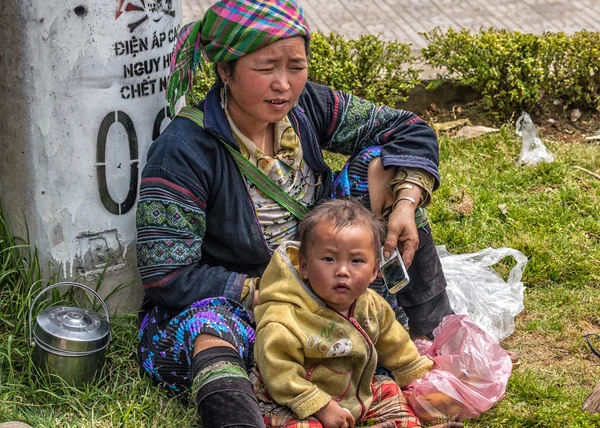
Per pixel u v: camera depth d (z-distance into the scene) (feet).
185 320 10.82
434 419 11.08
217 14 10.75
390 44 20.66
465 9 27.58
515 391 11.78
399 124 12.39
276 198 11.55
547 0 28.43
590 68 20.67
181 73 11.40
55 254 12.08
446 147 19.27
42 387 11.03
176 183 10.94
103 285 12.41
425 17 26.86
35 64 11.25
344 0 28.30
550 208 16.84
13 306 12.28
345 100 12.50
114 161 12.00
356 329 10.49
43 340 10.86
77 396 10.89
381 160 11.88
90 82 11.48
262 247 11.53
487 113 21.13
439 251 15.19
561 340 13.29
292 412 10.23
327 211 10.28
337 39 21.17
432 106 21.40
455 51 21.13
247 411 9.61
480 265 14.74
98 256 12.30
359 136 12.52
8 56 11.41
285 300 10.42
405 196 11.56
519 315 13.94
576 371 12.48
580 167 18.60
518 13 27.25
